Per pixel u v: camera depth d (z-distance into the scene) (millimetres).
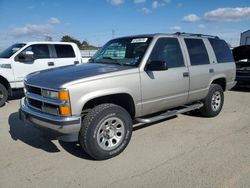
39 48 8977
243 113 6746
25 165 3887
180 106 5723
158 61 4273
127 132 4230
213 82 6344
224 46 6539
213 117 6316
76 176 3568
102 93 3861
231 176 3518
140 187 3283
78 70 4234
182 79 5102
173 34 5242
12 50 8664
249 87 10578
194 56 5527
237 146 4543
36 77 4203
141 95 4398
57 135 3748
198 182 3377
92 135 3822
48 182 3420
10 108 7531
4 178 3520
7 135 5156
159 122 5891
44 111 3863
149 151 4340
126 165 3867
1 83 8172
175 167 3785
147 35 4926
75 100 3637
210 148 4457
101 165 3871
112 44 5297
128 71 4211
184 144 4637
